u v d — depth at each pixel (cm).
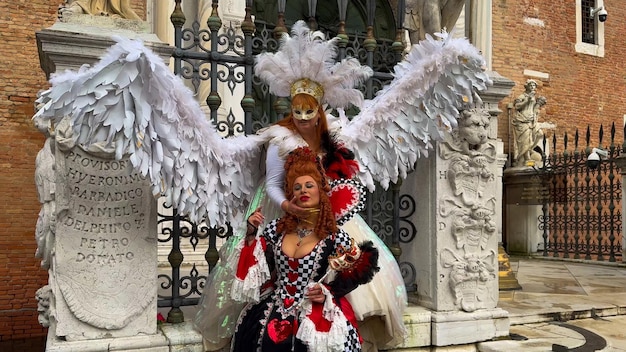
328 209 244
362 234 291
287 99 366
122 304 281
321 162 269
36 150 753
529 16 1334
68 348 264
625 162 959
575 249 1049
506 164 1217
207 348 289
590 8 1440
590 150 1029
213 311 281
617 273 797
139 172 264
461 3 459
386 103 310
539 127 1218
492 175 368
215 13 329
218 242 648
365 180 317
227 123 330
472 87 321
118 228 283
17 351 677
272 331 236
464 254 360
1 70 740
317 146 283
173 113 248
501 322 370
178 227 313
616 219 1122
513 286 600
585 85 1407
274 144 276
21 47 753
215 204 287
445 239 356
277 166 272
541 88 1344
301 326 226
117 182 283
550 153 1326
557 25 1376
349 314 244
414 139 326
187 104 254
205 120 267
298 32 279
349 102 308
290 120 289
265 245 250
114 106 230
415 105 319
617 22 1475
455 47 298
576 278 724
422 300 368
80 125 231
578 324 441
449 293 356
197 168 274
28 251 738
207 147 272
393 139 320
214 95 325
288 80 286
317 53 278
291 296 241
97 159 279
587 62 1415
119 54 219
